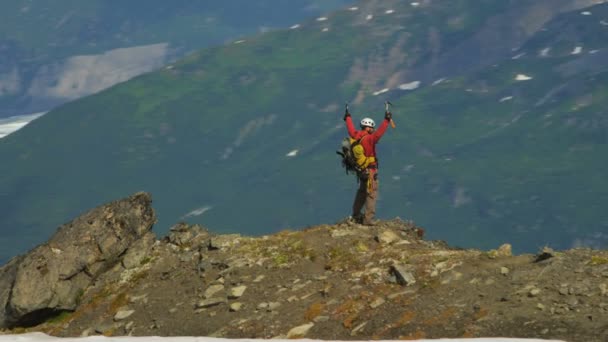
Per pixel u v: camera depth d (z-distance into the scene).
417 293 10.86
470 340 7.35
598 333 8.77
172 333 11.39
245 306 11.61
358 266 12.20
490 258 11.64
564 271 10.55
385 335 9.92
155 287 12.98
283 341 8.07
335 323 10.58
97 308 12.77
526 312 9.65
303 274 12.30
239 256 13.23
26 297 12.60
